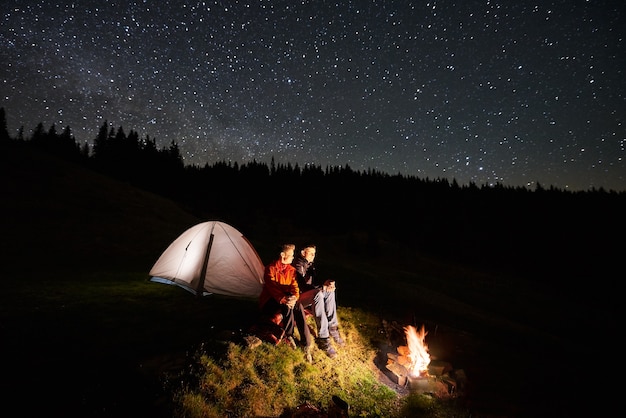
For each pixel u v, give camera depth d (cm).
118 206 2558
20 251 1348
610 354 1382
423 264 4559
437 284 2833
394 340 740
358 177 10919
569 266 5541
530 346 1144
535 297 3278
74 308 684
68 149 6431
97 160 6806
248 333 535
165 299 779
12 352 458
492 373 754
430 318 1109
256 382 437
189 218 3039
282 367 483
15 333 524
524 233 7288
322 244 5194
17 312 639
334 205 8769
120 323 604
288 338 535
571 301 3466
